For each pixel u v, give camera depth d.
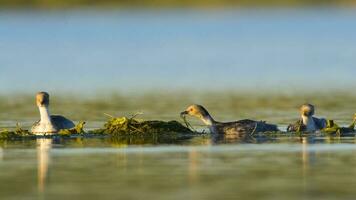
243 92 43.38
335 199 17.92
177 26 83.75
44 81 49.19
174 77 50.88
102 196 18.39
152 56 62.44
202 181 19.92
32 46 69.19
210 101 39.72
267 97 41.00
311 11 96.06
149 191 18.86
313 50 64.25
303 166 21.70
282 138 26.81
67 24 84.25
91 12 94.81
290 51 64.25
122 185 19.55
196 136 27.55
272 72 52.69
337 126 28.44
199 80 49.22
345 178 20.16
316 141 26.02
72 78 50.56
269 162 22.31
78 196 18.42
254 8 100.00
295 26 82.81
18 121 32.94
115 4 98.88
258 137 27.14
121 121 28.14
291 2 102.56
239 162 22.31
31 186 19.55
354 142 25.69
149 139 26.86
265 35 76.50
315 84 46.50
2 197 18.41
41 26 81.94
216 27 83.38
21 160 22.97
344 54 61.12
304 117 28.50
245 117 33.59
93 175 20.78
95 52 65.06
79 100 40.66
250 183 19.64
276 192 18.66
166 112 35.53
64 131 28.06
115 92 44.06
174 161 22.56
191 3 101.94
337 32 76.69
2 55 63.41
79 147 25.20
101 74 52.53
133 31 79.62
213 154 23.61
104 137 27.44
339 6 98.69
